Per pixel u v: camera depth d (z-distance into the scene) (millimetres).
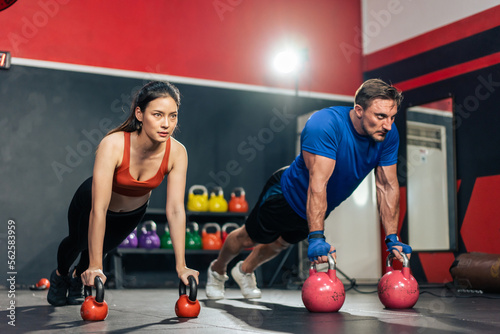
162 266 5117
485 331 1594
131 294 3725
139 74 5301
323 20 6133
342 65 6160
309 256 2201
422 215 5363
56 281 2623
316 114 2336
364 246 5484
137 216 2381
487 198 4805
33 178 4852
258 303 2783
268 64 5832
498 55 4840
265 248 2982
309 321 1884
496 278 3656
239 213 5066
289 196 2543
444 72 5316
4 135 4801
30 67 4930
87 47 5141
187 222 5184
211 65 5590
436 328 1667
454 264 4020
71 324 1824
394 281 2350
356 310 2316
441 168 5227
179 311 2020
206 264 5281
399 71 5801
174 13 5496
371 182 5613
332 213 5395
